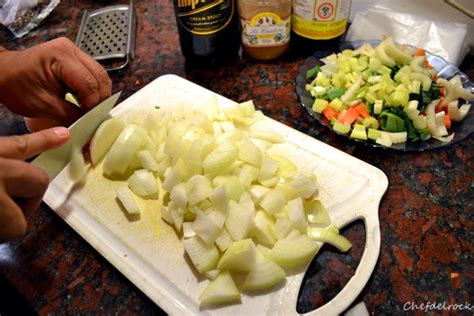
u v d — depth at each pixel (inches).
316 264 20.0
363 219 21.5
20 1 37.9
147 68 33.0
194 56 32.5
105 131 24.2
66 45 23.4
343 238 20.5
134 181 23.1
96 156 24.5
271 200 20.7
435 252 19.9
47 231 22.0
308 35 30.8
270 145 25.0
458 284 18.7
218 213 20.1
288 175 22.2
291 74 31.5
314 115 26.8
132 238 21.1
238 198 20.9
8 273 20.3
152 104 28.8
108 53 33.3
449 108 25.2
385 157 24.8
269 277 18.6
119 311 18.9
